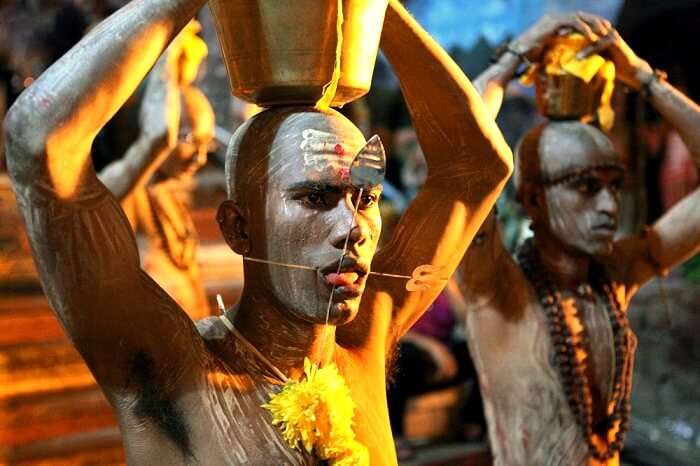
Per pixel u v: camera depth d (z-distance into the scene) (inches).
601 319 93.6
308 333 62.2
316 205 58.7
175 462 58.4
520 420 91.7
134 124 170.1
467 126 69.7
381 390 67.9
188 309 131.0
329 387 59.5
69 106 51.6
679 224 97.9
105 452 137.8
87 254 54.0
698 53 201.6
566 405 91.0
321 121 59.8
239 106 139.0
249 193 60.3
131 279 55.9
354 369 66.5
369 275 71.3
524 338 92.1
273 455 58.7
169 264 130.6
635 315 188.9
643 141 177.6
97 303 54.8
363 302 70.1
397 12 64.6
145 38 53.9
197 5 56.3
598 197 91.7
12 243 155.9
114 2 179.8
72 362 143.9
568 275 94.0
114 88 52.8
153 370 57.6
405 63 67.1
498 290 91.7
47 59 177.9
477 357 94.0
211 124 130.0
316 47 59.7
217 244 167.6
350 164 58.9
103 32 53.6
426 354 162.1
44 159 51.6
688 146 93.5
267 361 61.7
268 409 60.0
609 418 92.4
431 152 72.4
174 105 120.2
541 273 93.9
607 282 95.3
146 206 129.4
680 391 179.5
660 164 191.6
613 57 93.4
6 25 178.4
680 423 172.2
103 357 56.6
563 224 92.2
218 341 62.5
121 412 58.7
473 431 164.6
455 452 156.7
